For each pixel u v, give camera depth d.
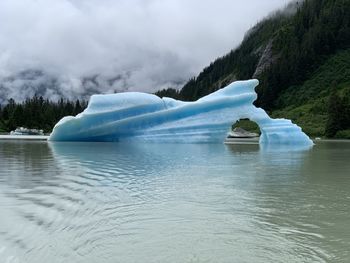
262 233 7.60
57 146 32.75
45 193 11.06
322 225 8.12
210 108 37.84
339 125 72.62
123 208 9.45
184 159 21.44
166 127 37.25
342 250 6.68
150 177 14.34
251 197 10.85
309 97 107.62
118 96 36.97
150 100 37.19
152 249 6.72
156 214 8.92
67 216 8.65
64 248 6.70
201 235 7.46
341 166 18.73
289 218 8.66
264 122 38.44
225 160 21.28
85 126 36.88
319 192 11.62
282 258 6.35
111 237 7.30
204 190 11.80
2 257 6.26
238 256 6.44
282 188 12.25
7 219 8.30
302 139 38.53
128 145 34.19
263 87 117.25
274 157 23.88
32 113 92.06
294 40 135.12
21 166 17.55
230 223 8.25
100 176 14.46
